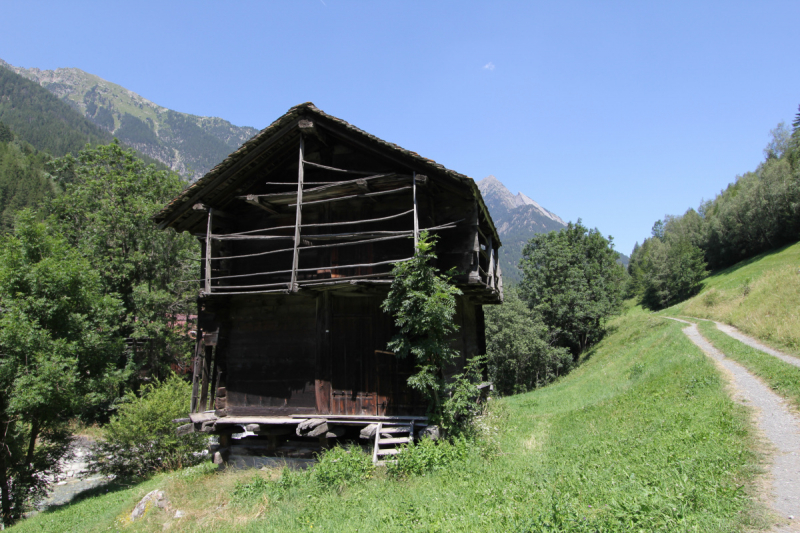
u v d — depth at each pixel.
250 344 14.11
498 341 44.06
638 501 5.77
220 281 14.54
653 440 9.33
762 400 11.07
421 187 12.39
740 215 70.50
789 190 60.22
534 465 9.95
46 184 87.50
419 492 8.59
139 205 32.81
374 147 12.52
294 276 12.00
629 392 17.39
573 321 51.50
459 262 12.60
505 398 30.05
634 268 118.44
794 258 52.72
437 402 11.52
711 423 9.55
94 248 32.34
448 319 10.97
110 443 21.72
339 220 13.98
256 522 8.91
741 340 22.34
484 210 13.78
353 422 12.00
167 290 34.50
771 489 5.97
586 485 7.21
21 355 19.48
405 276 11.20
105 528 12.27
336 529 7.45
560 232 59.31
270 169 14.56
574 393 24.72
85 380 21.78
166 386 22.67
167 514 10.95
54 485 24.39
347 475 10.16
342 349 13.02
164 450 21.38
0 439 19.67
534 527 5.70
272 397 13.49
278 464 13.02
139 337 32.28
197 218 14.73
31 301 20.50
